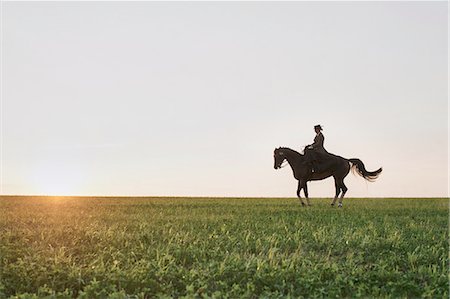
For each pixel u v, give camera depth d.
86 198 40.09
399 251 13.22
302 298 8.89
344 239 14.30
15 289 9.63
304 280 9.63
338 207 27.56
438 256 12.38
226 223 18.12
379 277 10.27
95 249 12.95
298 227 17.03
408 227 17.58
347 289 9.52
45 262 11.17
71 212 22.67
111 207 26.31
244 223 17.89
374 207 27.20
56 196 46.41
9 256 11.73
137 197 44.97
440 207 26.92
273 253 11.98
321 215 21.58
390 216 21.59
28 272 10.27
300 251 12.97
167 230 15.96
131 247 13.26
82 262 11.73
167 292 9.37
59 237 14.55
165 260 11.55
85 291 9.13
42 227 16.86
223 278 10.21
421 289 9.41
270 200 37.12
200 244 13.57
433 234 15.88
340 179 29.02
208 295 9.28
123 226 17.16
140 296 9.13
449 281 9.92
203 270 10.68
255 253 12.91
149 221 18.88
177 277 10.16
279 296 8.84
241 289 9.28
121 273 10.05
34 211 23.16
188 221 19.02
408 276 10.28
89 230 15.38
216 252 12.32
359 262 12.03
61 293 9.02
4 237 14.29
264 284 9.75
